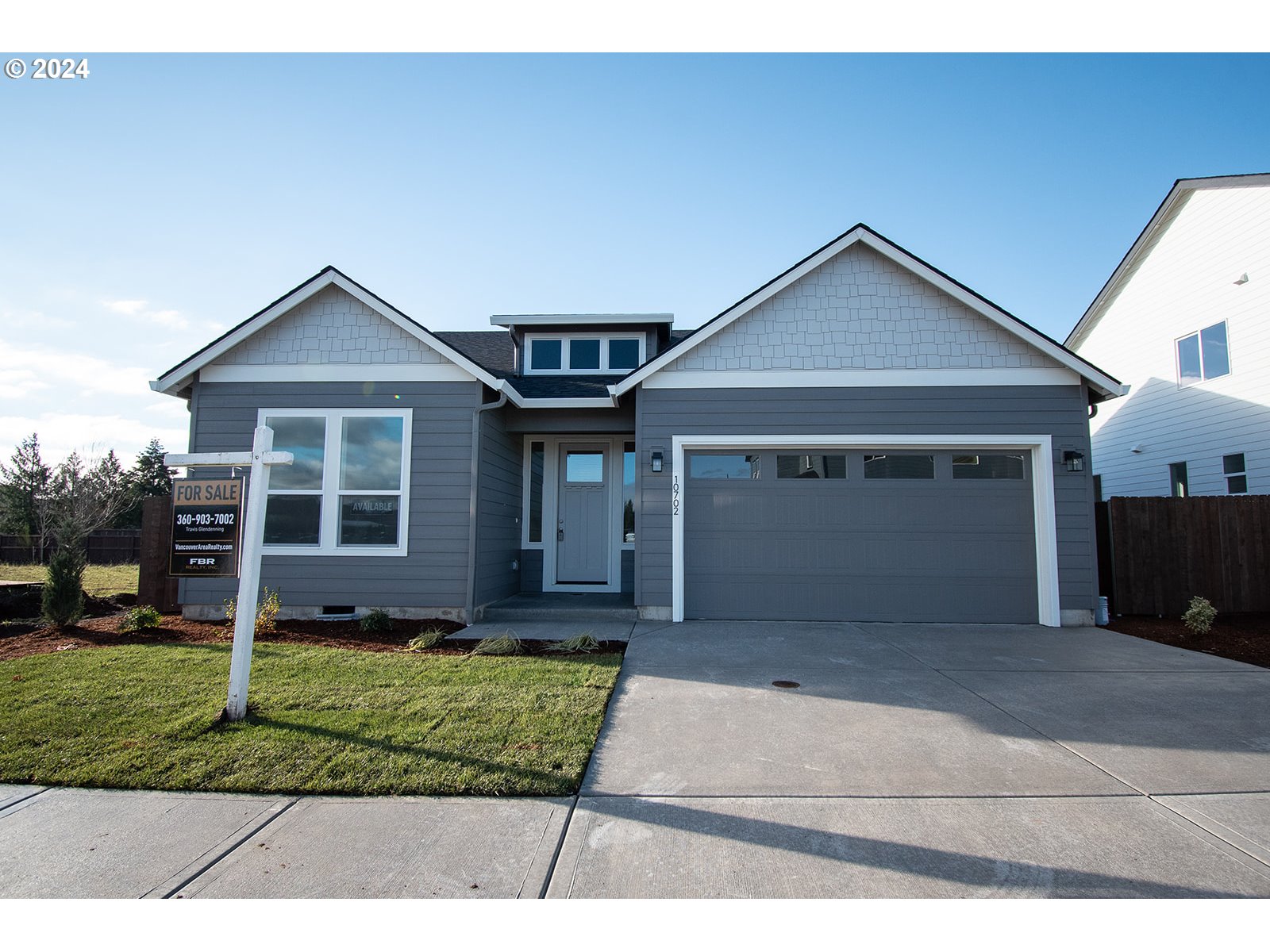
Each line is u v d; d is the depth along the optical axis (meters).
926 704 5.37
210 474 9.20
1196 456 13.95
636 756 4.24
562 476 11.38
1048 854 3.04
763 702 5.40
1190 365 14.12
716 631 8.45
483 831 3.23
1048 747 4.41
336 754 4.13
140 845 3.08
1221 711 5.20
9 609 9.63
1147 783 3.83
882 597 9.27
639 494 9.41
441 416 9.28
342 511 9.26
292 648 7.21
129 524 31.00
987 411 9.31
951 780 3.87
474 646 7.58
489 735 4.45
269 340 9.47
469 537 9.10
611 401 9.78
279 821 3.32
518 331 12.25
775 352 9.54
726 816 3.41
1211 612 8.05
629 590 11.12
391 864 2.93
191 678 5.80
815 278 9.63
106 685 5.56
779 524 9.45
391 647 7.49
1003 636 8.23
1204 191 13.66
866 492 9.39
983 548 9.27
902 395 9.41
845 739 4.55
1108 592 9.84
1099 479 17.33
